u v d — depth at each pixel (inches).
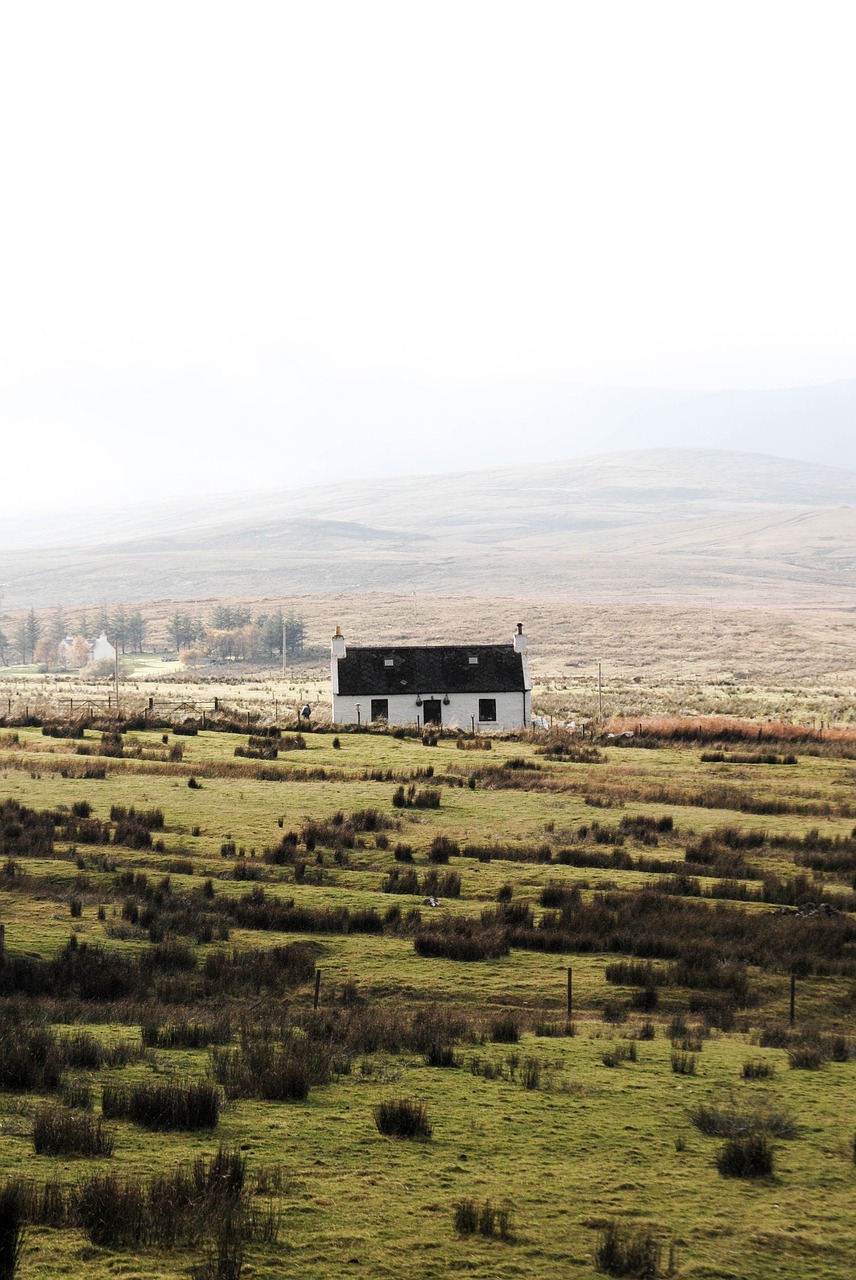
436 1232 705.6
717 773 3289.9
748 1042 1305.4
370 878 2037.4
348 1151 843.4
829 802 2851.9
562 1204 768.3
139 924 1711.4
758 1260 696.4
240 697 6633.9
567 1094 1030.4
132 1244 645.9
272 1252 659.4
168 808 2556.6
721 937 1779.0
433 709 4638.3
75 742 3567.9
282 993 1448.1
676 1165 857.5
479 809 2679.6
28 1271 605.6
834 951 1736.0
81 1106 894.4
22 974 1408.7
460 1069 1106.7
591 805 2760.8
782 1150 900.6
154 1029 1143.6
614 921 1820.9
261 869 2057.1
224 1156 747.4
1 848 2112.5
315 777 3041.3
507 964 1621.6
